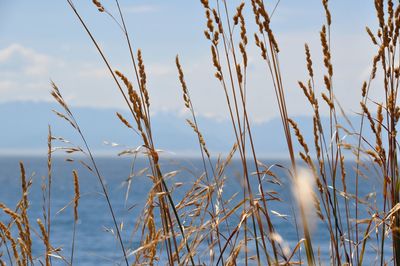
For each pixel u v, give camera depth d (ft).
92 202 371.56
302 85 13.97
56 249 16.07
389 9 13.93
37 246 153.79
